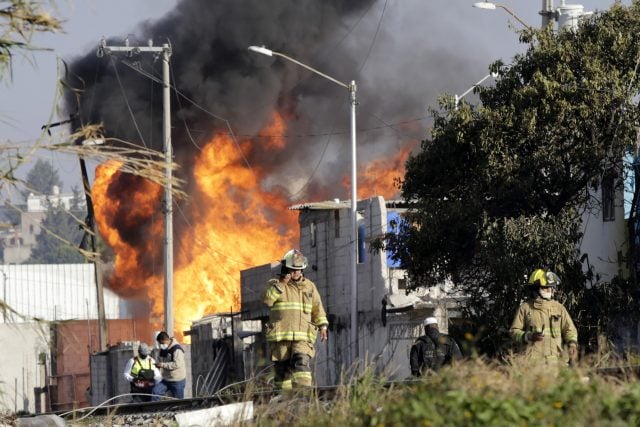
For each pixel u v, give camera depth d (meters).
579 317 64.12
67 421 39.31
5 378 131.50
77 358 145.62
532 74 70.81
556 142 67.12
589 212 71.06
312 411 25.48
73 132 19.67
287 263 37.34
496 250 64.88
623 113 66.62
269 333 37.38
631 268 70.88
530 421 19.14
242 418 27.78
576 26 77.56
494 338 62.03
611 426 18.86
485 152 68.69
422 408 19.52
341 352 97.88
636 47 67.81
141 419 39.66
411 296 88.56
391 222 75.31
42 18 19.09
